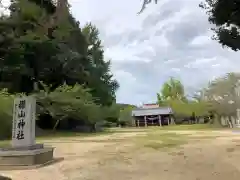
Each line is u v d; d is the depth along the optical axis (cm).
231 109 3469
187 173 636
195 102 4731
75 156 979
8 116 1998
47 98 2453
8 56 2469
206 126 3747
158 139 1598
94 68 3406
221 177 584
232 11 797
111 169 708
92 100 3033
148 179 587
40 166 760
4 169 721
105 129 3809
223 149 1034
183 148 1110
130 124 5547
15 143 891
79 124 3206
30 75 2706
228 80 3509
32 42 2395
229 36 827
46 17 1066
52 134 2530
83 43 3234
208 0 855
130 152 1048
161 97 6425
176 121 5538
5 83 2567
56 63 2841
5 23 2164
